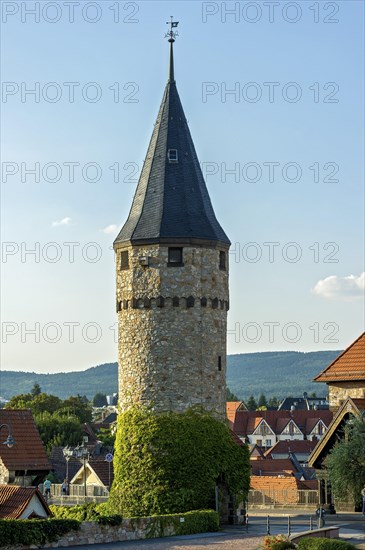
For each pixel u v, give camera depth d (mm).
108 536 52250
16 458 61656
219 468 61688
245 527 60188
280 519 64562
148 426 61375
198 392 62000
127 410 62688
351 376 67438
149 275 62500
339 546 44594
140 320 62656
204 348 62500
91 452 136625
